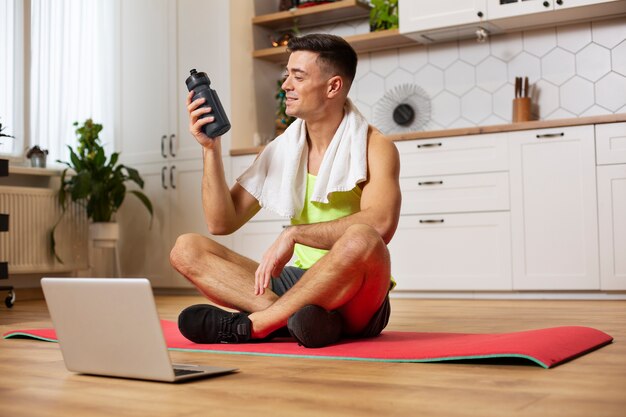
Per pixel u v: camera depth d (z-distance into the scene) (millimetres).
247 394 1259
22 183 4965
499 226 3947
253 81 5039
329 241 1864
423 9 4316
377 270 1833
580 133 3773
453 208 4055
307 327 1807
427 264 4117
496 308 3332
